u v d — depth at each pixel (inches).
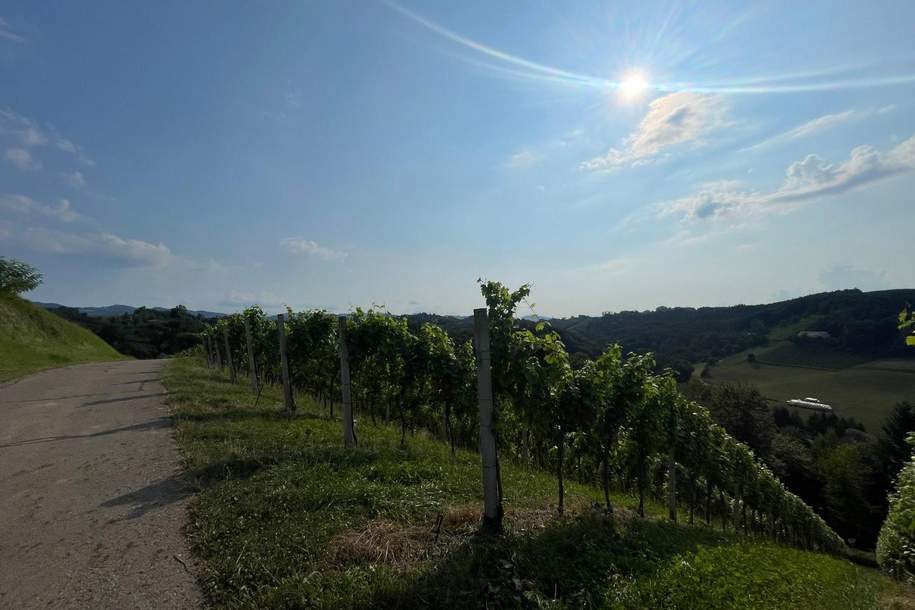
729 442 608.4
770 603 222.2
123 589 165.0
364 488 250.5
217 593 160.2
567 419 291.0
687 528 369.4
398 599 156.9
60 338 1348.4
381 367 450.6
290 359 498.9
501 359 264.8
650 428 379.6
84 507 234.5
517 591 172.6
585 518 268.4
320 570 174.4
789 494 828.0
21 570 178.4
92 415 453.1
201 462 289.4
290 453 305.7
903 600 360.8
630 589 190.2
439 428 637.9
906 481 420.5
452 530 217.9
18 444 350.9
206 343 1114.7
